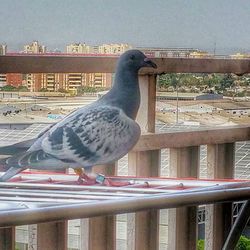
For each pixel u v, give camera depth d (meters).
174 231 2.48
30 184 1.77
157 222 2.45
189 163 2.57
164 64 2.39
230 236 1.63
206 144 2.58
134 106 2.05
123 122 2.02
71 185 1.78
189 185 1.77
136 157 2.41
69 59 2.19
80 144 1.95
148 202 1.34
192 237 2.52
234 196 1.42
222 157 2.65
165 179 1.86
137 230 2.40
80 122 1.97
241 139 2.67
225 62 2.56
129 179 1.89
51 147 1.92
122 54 2.03
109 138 2.00
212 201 1.40
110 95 2.04
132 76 2.03
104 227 2.33
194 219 2.52
